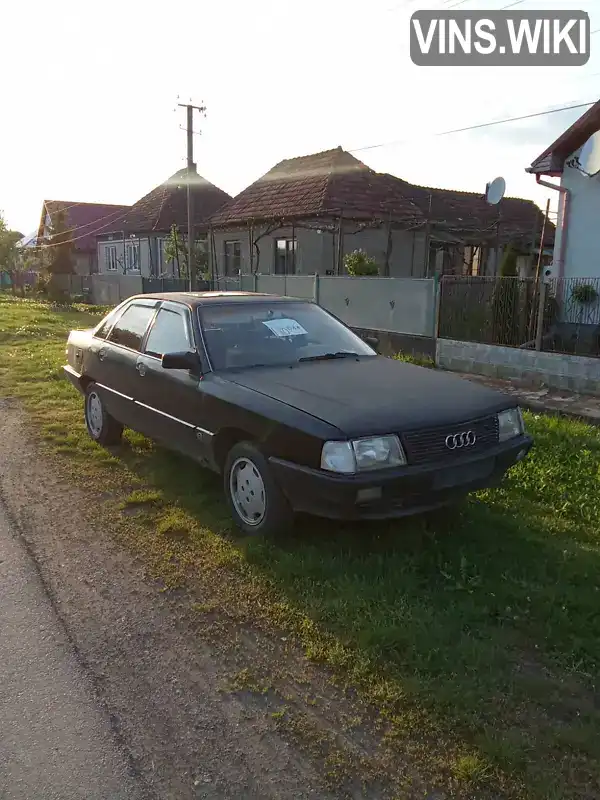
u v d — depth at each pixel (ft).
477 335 36.76
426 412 12.78
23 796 7.45
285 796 7.47
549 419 24.00
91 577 12.47
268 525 13.29
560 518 15.38
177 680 9.50
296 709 8.87
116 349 19.07
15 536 14.23
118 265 121.49
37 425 23.29
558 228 39.52
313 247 67.31
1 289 143.23
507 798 7.39
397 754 8.04
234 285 71.15
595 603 11.30
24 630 10.73
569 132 37.29
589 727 8.41
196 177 118.11
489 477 13.38
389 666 9.59
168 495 16.31
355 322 45.47
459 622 10.61
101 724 8.61
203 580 12.26
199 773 7.81
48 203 161.27
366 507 11.91
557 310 35.42
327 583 11.77
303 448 12.14
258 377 14.56
